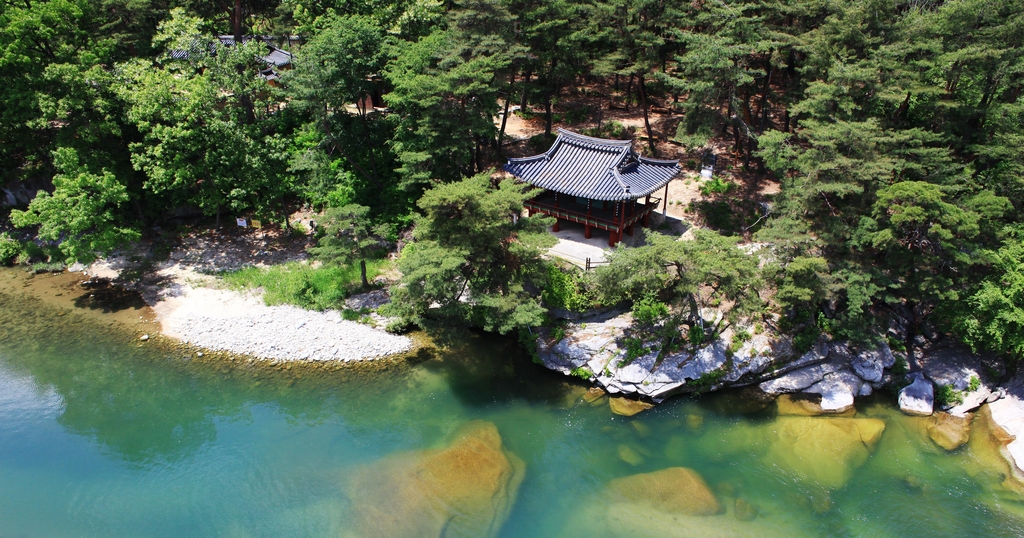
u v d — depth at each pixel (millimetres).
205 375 38750
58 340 41156
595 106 63219
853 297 35188
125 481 31734
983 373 37844
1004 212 37250
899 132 38844
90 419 35500
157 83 44875
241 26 66062
